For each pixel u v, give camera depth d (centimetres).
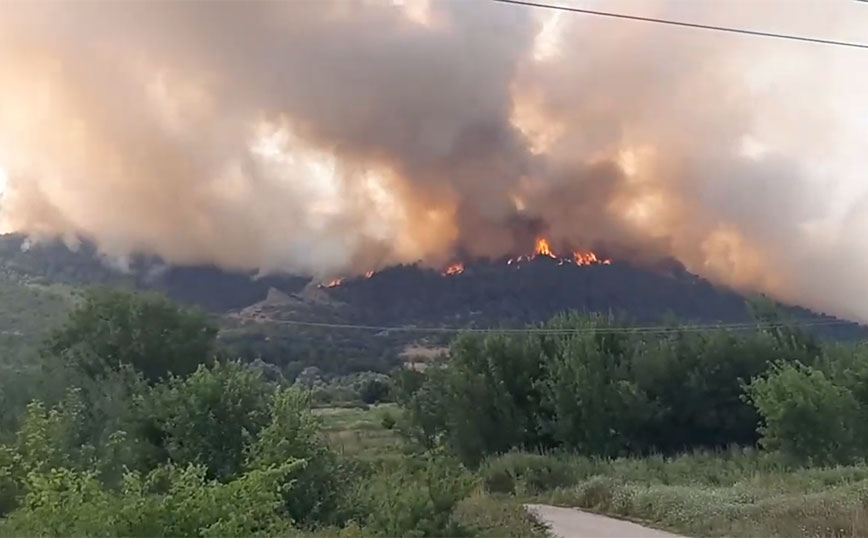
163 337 4006
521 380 4738
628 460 4081
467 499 2139
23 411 2462
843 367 4072
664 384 4659
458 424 4688
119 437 1908
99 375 3120
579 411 4578
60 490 1080
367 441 4519
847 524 1744
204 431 1912
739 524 1984
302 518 1670
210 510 1046
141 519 1022
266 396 2023
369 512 1652
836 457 3506
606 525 2238
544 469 3619
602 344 4759
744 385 4106
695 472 3500
